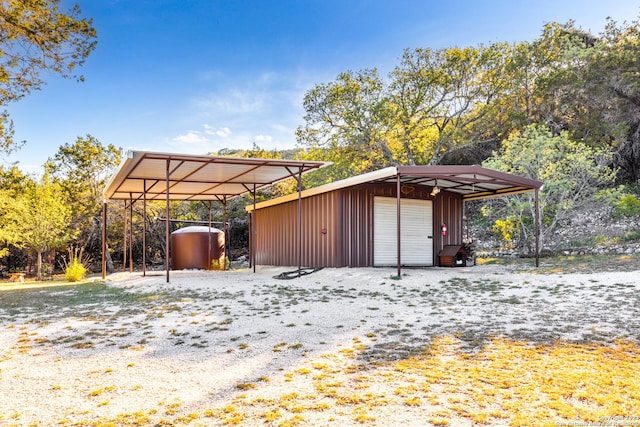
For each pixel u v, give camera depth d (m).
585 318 4.96
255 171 10.61
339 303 6.48
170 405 2.67
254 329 4.83
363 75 19.97
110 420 2.45
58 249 21.25
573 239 13.87
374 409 2.53
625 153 17.05
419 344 4.02
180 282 9.39
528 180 10.20
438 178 10.21
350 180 10.45
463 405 2.56
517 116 18.75
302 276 9.90
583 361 3.38
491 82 19.30
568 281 7.62
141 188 13.21
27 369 3.48
